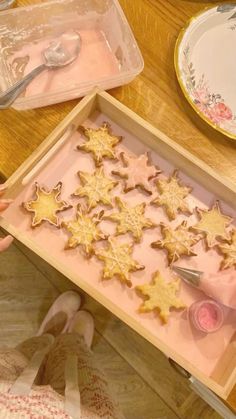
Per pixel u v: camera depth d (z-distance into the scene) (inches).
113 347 46.3
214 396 30.9
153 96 28.5
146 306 25.6
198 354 25.4
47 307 47.1
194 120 28.2
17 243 47.9
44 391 24.8
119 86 28.5
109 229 27.2
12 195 26.1
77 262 26.3
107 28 29.3
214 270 26.8
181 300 26.0
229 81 29.0
